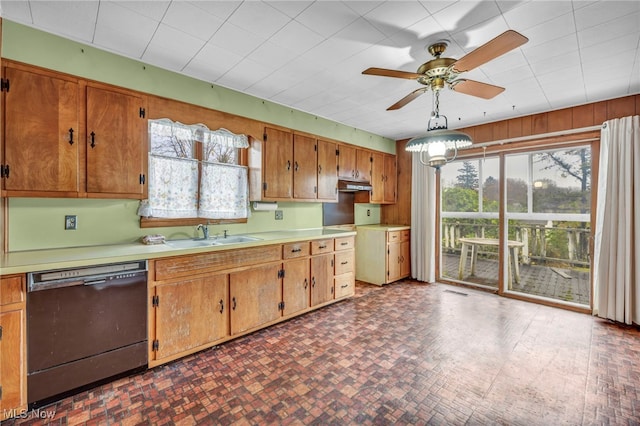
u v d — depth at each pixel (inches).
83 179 78.5
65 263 65.1
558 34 72.1
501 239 148.1
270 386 73.1
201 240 105.2
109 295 71.6
